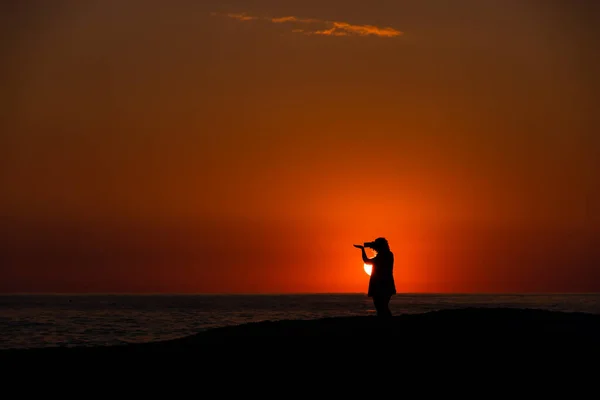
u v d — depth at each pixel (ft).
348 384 65.87
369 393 63.72
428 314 91.61
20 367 74.02
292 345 77.30
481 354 72.54
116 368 72.90
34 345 146.20
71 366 74.02
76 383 68.44
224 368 71.36
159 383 67.87
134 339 160.76
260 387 65.87
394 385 65.31
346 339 78.43
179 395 64.64
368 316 94.17
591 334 79.41
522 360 70.74
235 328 91.56
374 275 86.02
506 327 82.23
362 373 68.33
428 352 73.41
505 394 62.90
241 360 73.41
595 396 62.08
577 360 70.59
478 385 64.95
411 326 83.66
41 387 67.41
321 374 68.44
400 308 460.96
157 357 76.38
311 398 63.00
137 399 63.87
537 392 63.16
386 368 69.41
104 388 66.80
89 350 81.56
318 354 73.87
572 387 64.08
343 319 91.86
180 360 74.69
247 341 80.18
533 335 78.59
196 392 65.21
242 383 67.00
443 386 64.90
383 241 87.51
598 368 68.39
